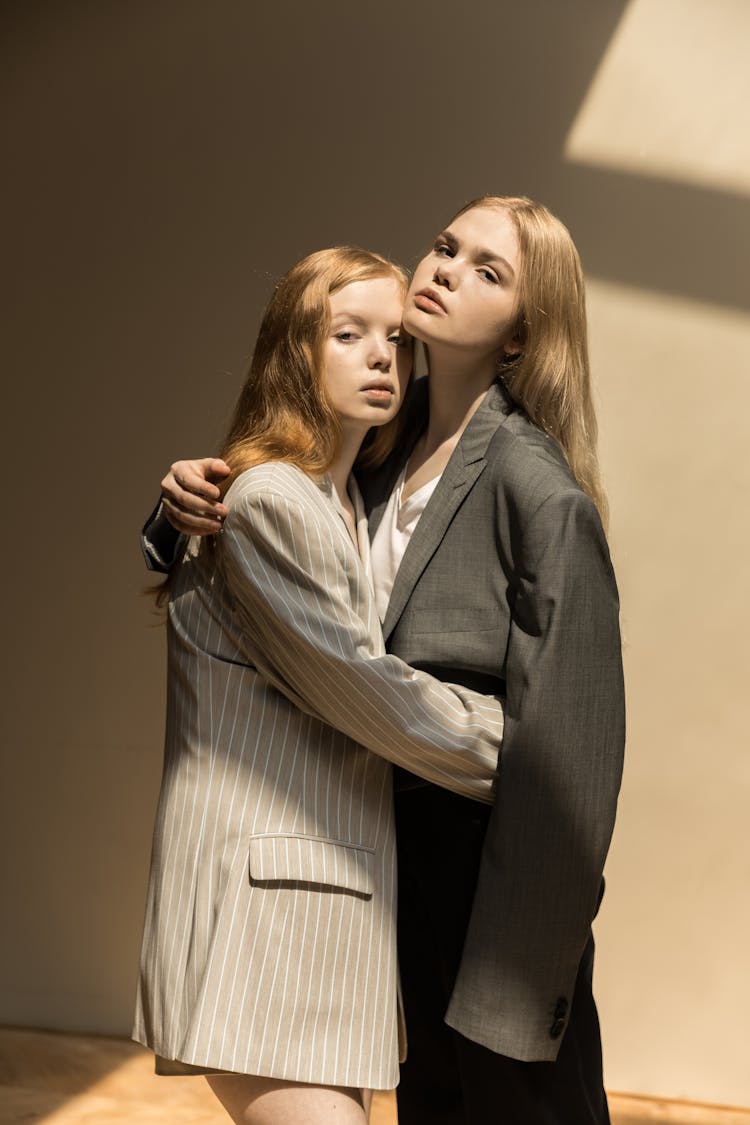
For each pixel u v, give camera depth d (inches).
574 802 70.2
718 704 125.3
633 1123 119.6
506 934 70.0
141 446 132.7
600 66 125.5
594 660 71.1
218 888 68.8
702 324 124.7
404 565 77.0
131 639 133.3
